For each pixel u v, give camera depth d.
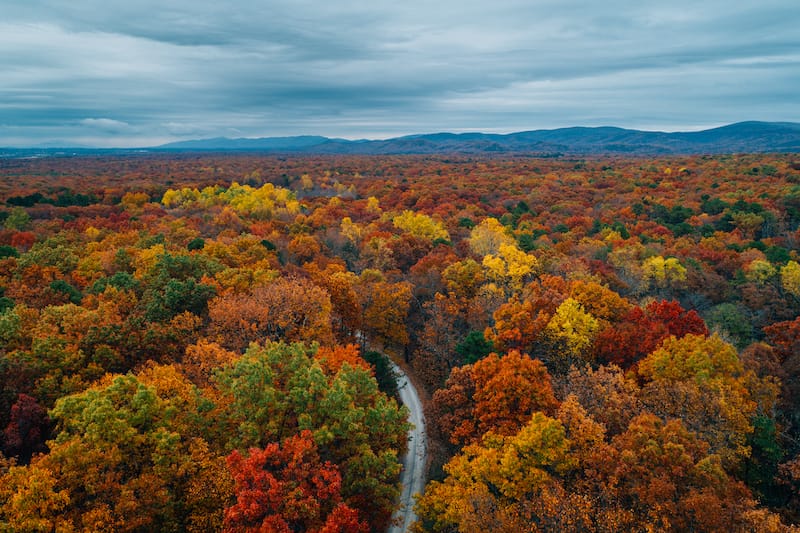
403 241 88.06
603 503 29.41
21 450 32.41
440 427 43.88
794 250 83.31
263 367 35.06
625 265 74.56
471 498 30.56
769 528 25.16
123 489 26.75
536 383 39.75
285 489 27.72
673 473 28.94
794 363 44.41
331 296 60.22
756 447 35.62
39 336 39.62
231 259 68.56
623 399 38.22
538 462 32.25
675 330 49.38
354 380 38.12
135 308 50.16
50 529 24.81
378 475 32.94
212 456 31.92
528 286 63.19
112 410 29.06
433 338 58.59
